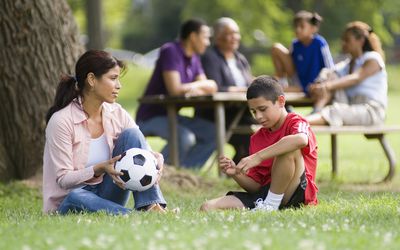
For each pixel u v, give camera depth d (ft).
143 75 322.55
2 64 72.79
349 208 48.88
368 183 83.25
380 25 309.63
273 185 49.42
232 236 36.73
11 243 36.65
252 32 305.53
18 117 73.41
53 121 49.85
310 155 50.39
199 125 91.25
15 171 74.33
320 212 46.39
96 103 50.39
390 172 85.71
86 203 48.11
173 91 88.79
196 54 92.32
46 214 49.32
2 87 73.10
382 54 87.51
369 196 58.13
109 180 49.60
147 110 90.58
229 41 94.22
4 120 73.82
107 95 49.75
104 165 48.01
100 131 50.90
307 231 38.47
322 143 152.97
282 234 37.58
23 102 73.26
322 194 67.21
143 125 90.12
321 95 85.10
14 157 74.13
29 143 73.61
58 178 49.21
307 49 91.66
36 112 73.51
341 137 164.86
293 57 92.94
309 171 50.60
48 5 73.31
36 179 73.46
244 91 92.07
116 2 378.73
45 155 50.62
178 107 90.48
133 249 33.96
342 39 87.61
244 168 48.11
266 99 49.52
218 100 82.43
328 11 329.72
